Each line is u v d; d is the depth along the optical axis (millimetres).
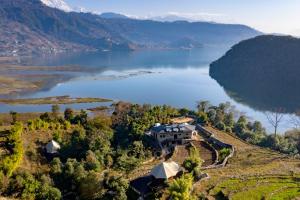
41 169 106250
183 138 139125
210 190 80688
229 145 132125
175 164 93312
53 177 96875
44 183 89375
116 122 158375
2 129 129500
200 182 86000
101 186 86438
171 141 137125
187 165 94188
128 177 96812
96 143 124125
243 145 138125
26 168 105125
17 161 101125
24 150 116500
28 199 83625
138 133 137750
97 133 133125
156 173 89125
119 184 85562
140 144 125812
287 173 94938
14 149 105500
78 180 91625
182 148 130625
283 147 154125
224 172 96562
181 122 164875
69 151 122375
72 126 146875
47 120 146500
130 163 106812
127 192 85000
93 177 88125
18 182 87500
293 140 168000
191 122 169625
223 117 182875
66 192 91812
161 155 124688
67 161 106812
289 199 75938
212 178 89250
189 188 78562
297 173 95188
